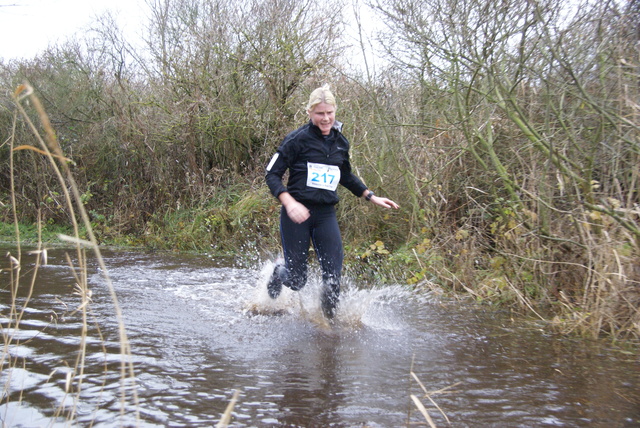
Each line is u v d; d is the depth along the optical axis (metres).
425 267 5.88
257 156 10.85
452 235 6.12
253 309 4.62
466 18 5.50
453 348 3.67
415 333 4.04
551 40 4.80
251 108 10.62
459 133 6.39
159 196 11.00
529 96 5.55
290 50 10.23
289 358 3.37
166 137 11.27
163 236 9.54
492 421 2.51
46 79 12.72
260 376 3.03
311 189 4.05
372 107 7.61
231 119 10.74
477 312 4.75
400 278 6.12
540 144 4.80
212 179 10.87
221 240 8.96
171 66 11.02
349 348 3.62
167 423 2.39
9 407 2.51
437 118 6.89
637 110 4.38
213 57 10.91
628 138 4.51
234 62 10.94
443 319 4.49
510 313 4.71
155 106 11.55
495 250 5.43
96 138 12.28
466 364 3.33
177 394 2.73
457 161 6.50
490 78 5.42
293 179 4.11
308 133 4.03
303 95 10.06
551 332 4.11
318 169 4.04
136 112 11.78
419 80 6.82
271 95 10.63
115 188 11.75
